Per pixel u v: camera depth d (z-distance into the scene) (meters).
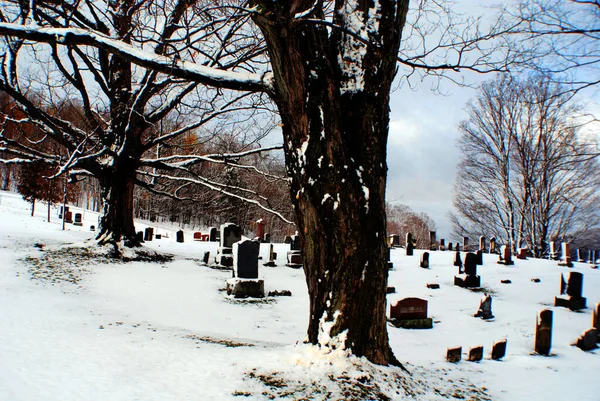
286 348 5.95
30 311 7.96
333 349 5.33
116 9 12.43
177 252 22.19
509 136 34.28
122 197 17.92
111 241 17.33
